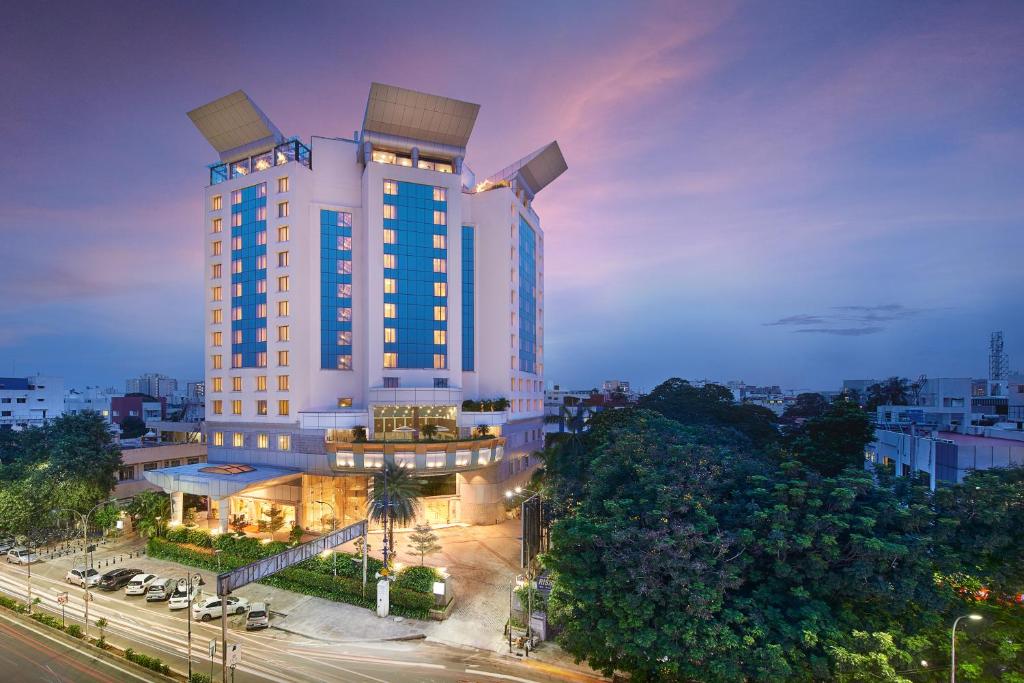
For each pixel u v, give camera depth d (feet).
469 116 216.13
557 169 280.10
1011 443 155.02
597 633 99.86
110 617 130.72
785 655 90.43
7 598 136.67
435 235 216.95
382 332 206.49
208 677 100.68
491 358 233.14
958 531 100.42
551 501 146.61
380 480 158.10
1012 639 89.04
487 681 103.71
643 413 196.34
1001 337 424.87
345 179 214.90
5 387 355.97
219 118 213.25
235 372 213.25
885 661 83.46
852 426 202.08
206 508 215.92
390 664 110.01
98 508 206.59
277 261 205.05
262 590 149.07
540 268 300.40
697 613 90.94
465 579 156.04
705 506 109.81
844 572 94.02
